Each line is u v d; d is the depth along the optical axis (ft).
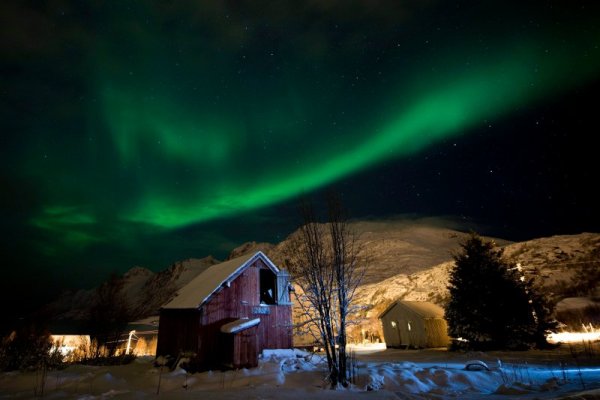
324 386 36.42
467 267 85.20
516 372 44.24
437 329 106.83
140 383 43.27
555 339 88.89
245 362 55.47
